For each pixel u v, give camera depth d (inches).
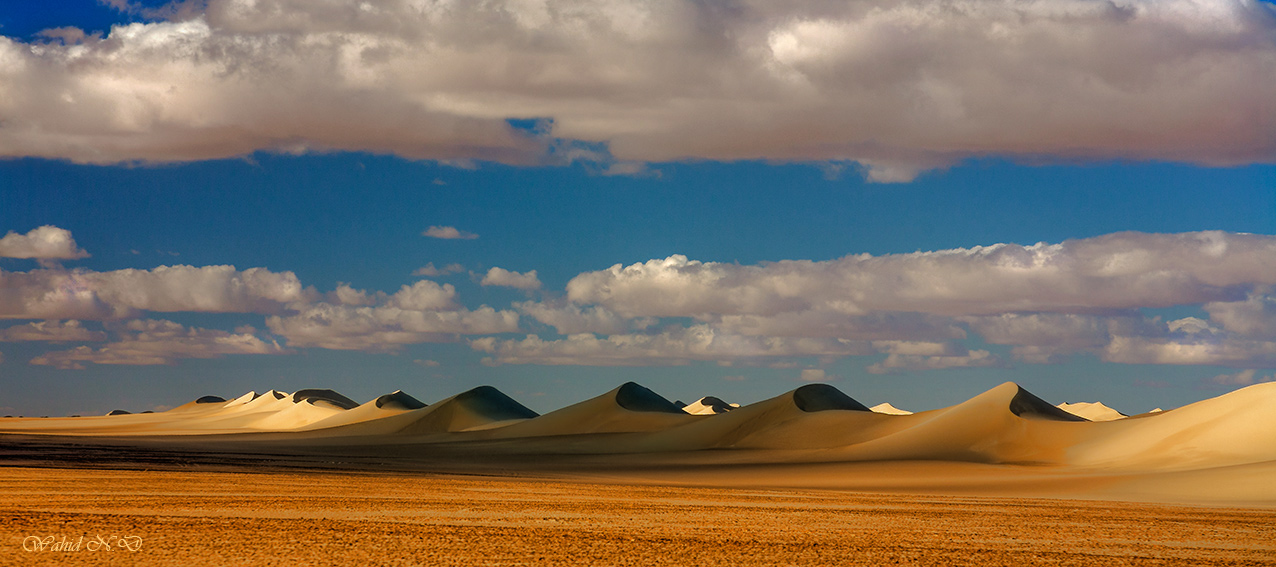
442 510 1679.4
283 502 1728.6
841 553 1278.3
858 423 4977.9
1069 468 3398.1
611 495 2105.1
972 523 1652.3
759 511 1793.8
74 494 1742.1
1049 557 1285.7
